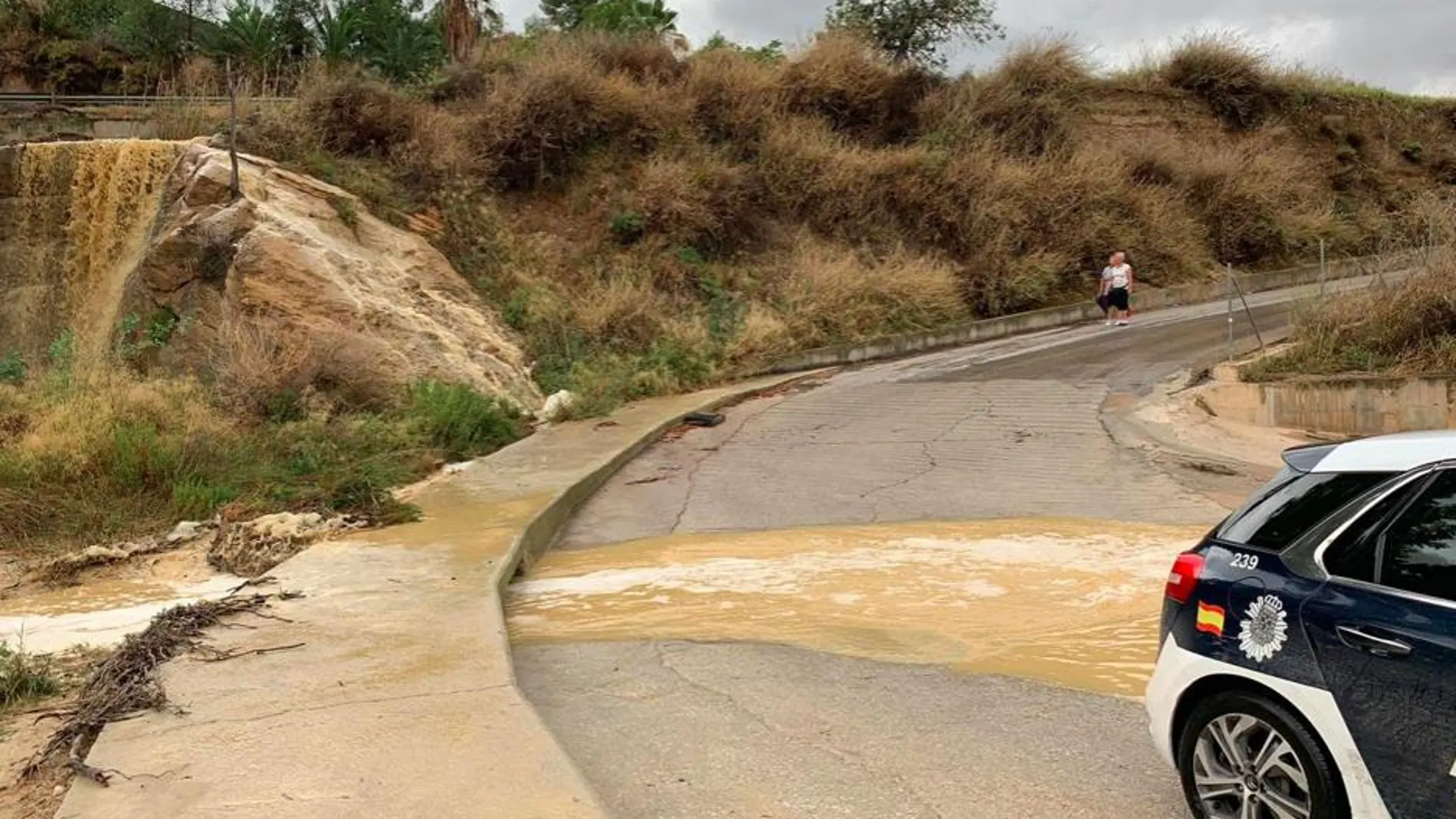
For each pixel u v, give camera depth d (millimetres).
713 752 5047
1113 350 20312
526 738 4805
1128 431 14406
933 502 11406
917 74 31234
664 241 24188
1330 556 3773
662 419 16453
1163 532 9828
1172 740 4152
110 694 5484
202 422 13117
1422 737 3361
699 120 27875
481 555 8781
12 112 27578
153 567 9586
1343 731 3541
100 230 19625
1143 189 29922
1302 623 3721
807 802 4477
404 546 9125
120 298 17969
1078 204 28094
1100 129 34156
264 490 11461
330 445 13172
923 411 16484
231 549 9633
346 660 6035
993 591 8078
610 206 24797
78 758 4762
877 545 9711
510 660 6086
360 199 20516
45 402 13336
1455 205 18922
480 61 28234
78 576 9352
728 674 6242
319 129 21938
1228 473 12195
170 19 32219
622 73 27984
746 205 25859
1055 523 10336
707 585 8516
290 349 15320
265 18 31094
